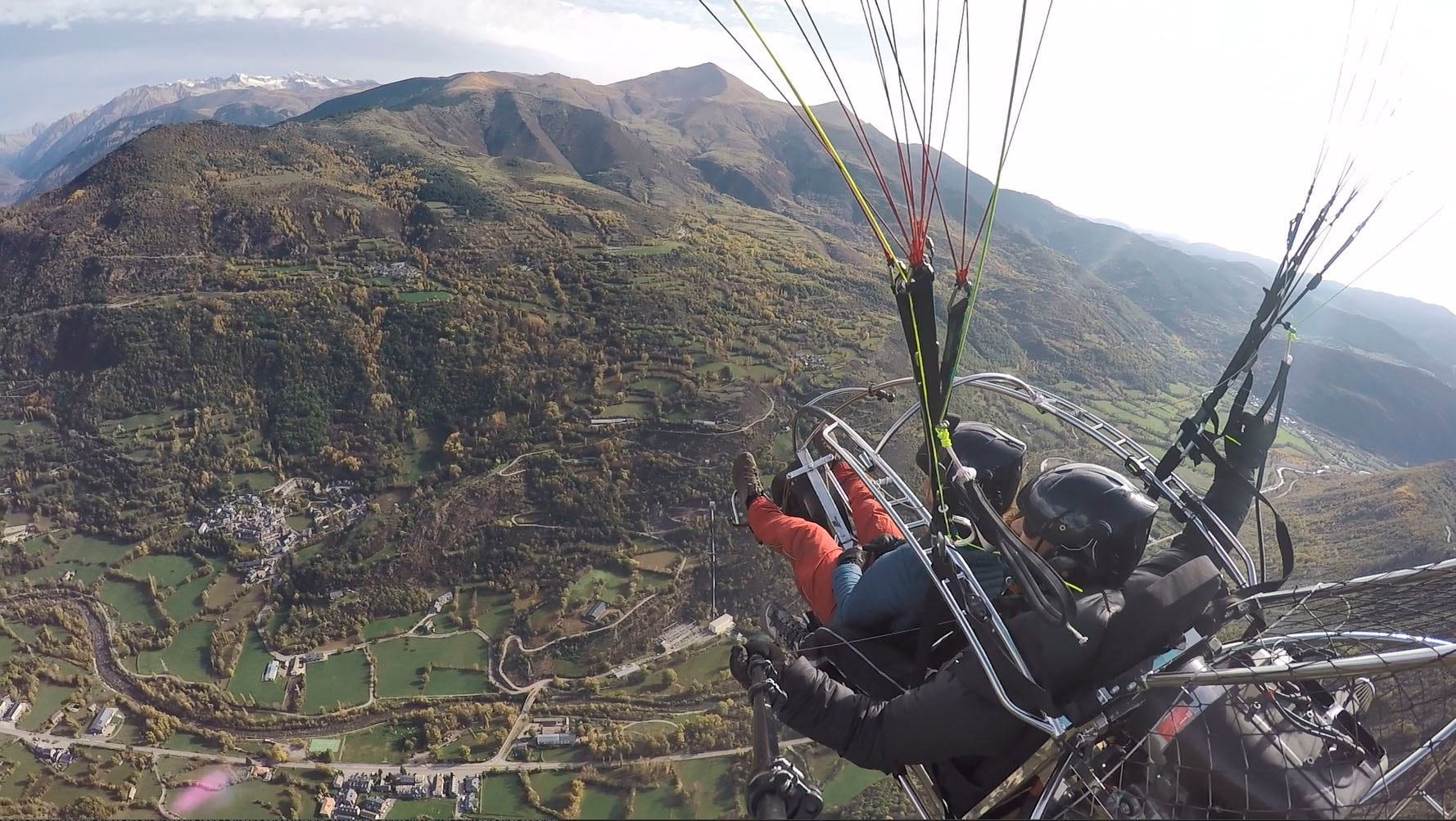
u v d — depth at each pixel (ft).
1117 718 11.84
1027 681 11.81
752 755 13.87
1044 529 13.57
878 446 19.72
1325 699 13.87
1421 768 12.02
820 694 13.56
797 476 20.71
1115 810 11.47
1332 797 11.48
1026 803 12.67
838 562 18.28
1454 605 13.33
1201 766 11.62
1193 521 15.44
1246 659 13.52
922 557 13.23
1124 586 13.09
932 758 12.84
